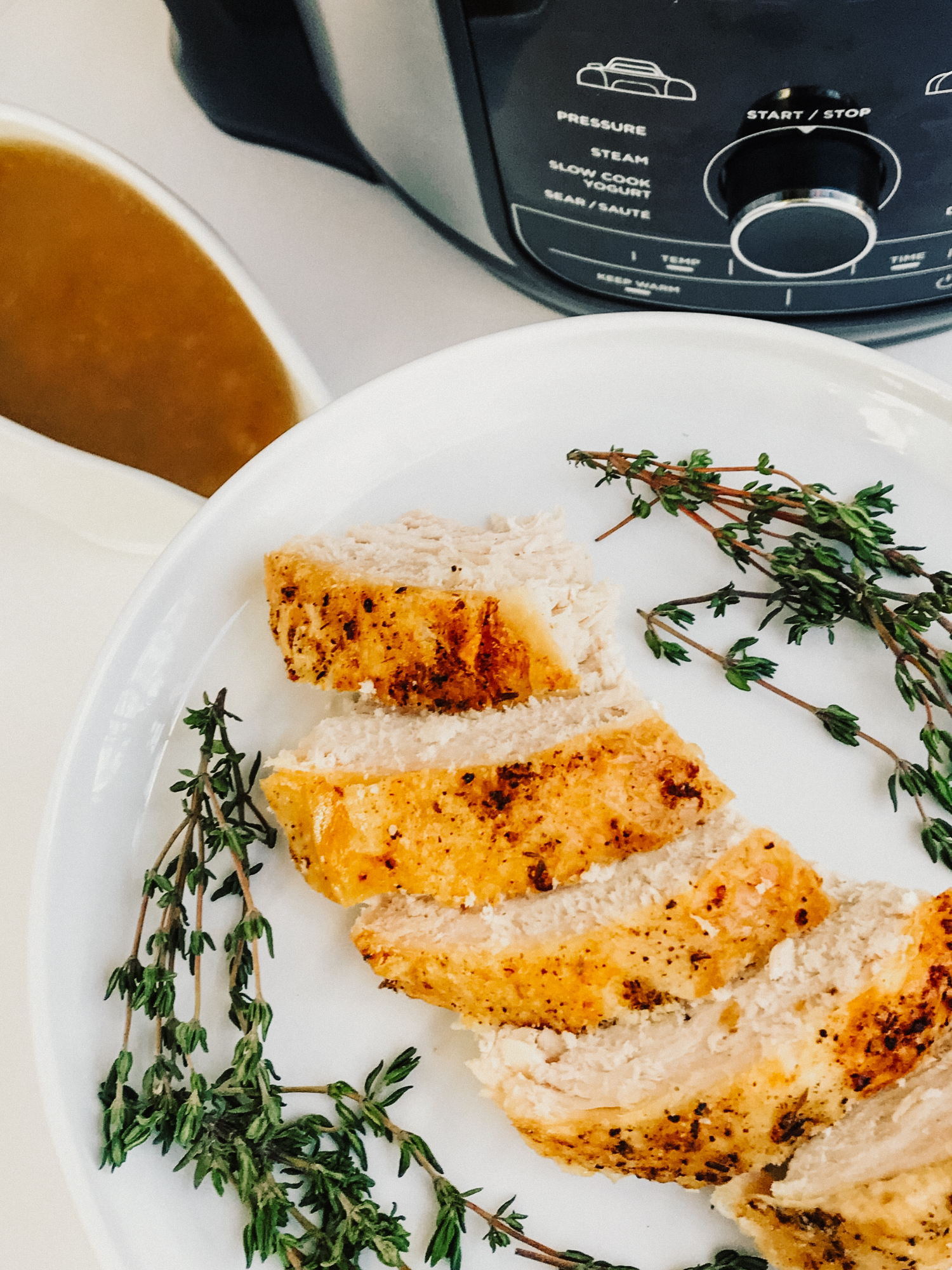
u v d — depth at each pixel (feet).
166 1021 1.58
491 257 1.80
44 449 1.73
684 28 1.41
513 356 1.72
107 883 1.65
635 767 1.54
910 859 1.61
